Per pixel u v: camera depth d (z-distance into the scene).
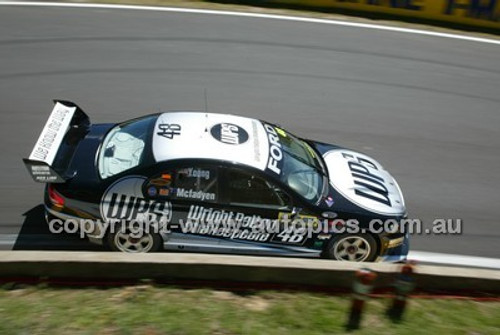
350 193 9.98
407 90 17.20
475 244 11.38
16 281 8.09
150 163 9.13
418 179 13.25
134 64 16.55
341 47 19.19
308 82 16.83
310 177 9.95
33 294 7.88
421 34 21.17
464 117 16.28
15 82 15.00
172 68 16.58
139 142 9.61
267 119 14.70
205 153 9.29
